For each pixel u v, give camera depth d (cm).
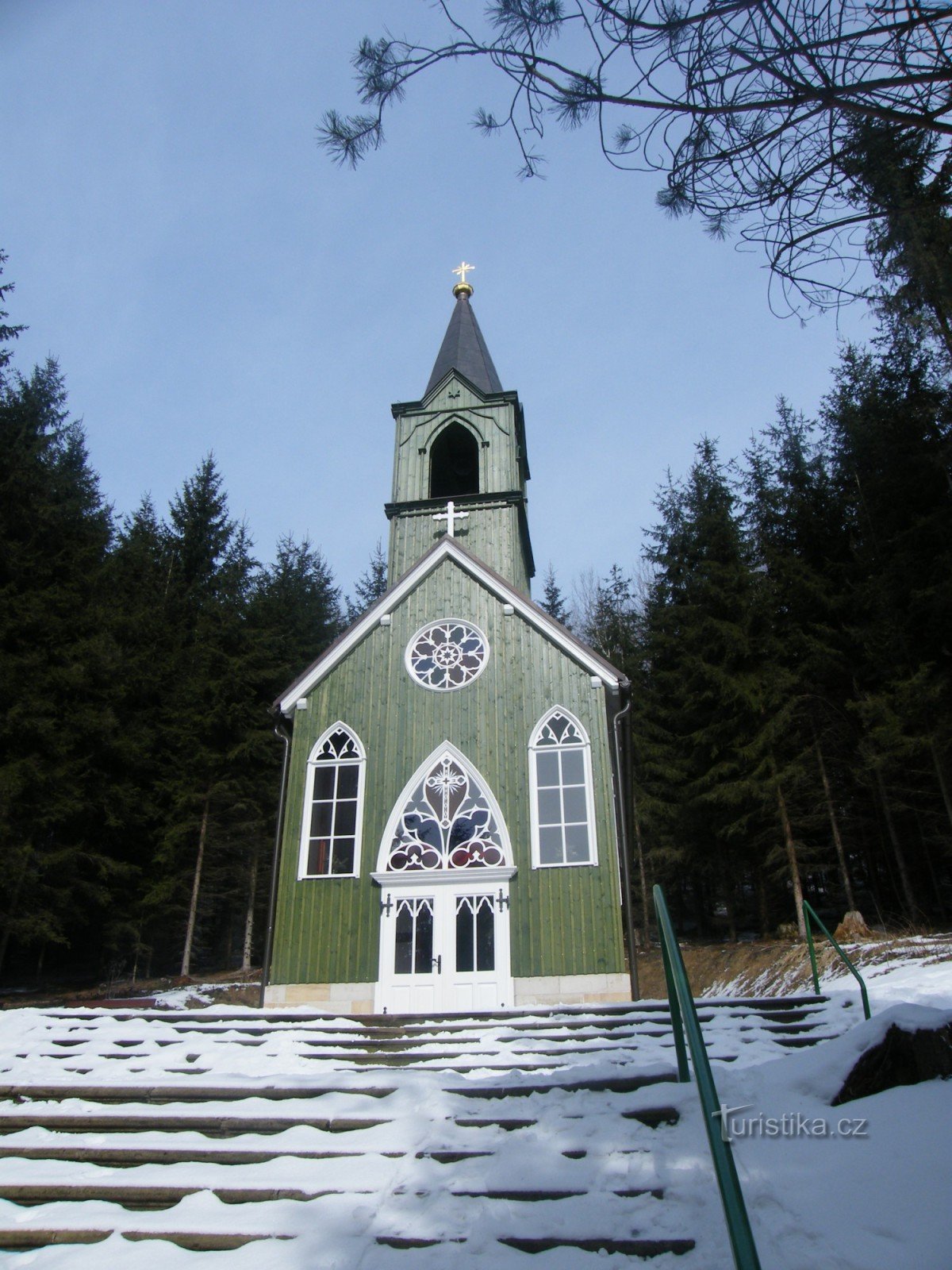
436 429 2478
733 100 506
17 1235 495
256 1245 467
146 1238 485
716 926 3359
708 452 3584
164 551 4150
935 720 2158
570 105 535
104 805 2586
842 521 3011
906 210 554
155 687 3152
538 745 1775
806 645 2661
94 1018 1117
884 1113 519
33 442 3073
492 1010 1093
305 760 1842
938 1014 594
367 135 564
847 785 2634
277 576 3959
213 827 2875
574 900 1623
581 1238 443
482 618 1936
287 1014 1107
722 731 2741
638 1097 605
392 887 1684
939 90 488
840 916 2827
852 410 2888
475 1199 493
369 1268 429
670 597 3534
